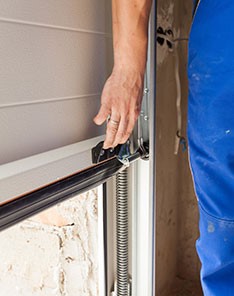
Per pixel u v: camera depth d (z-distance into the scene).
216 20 0.88
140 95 0.97
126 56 0.93
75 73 0.95
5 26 0.75
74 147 0.94
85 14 0.96
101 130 1.08
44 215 1.29
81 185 0.91
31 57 0.81
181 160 1.62
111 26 1.07
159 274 1.52
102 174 0.99
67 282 1.33
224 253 0.97
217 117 0.90
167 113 1.44
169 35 1.38
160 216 1.49
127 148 1.07
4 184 0.74
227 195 0.94
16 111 0.80
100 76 1.05
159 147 1.41
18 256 1.36
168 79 1.42
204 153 0.96
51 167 0.84
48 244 1.32
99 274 1.27
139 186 1.20
